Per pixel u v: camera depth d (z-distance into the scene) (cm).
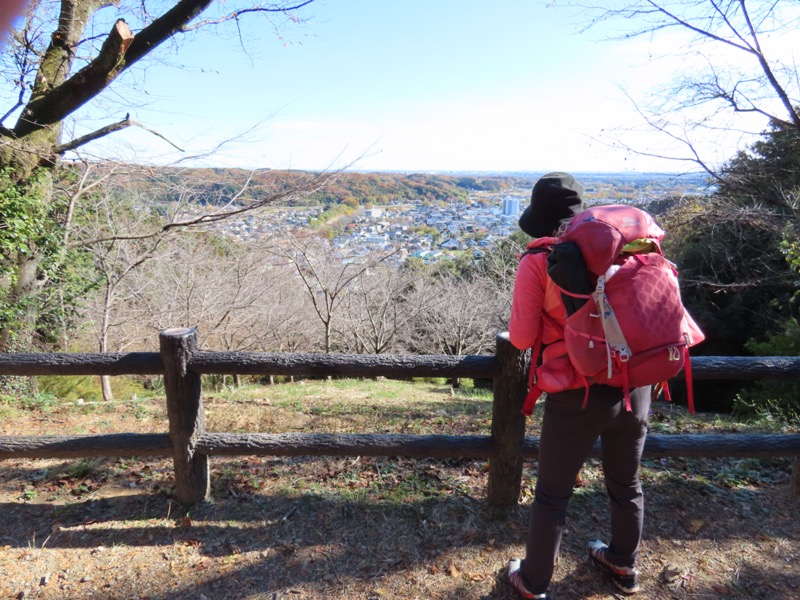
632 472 195
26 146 669
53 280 973
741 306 1105
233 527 254
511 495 261
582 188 191
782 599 207
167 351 247
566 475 188
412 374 248
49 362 249
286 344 1658
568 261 163
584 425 179
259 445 260
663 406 571
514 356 241
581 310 165
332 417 467
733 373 249
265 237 1132
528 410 194
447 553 235
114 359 252
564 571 222
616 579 211
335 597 211
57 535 250
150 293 1268
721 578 218
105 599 211
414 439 258
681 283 1040
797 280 811
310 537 247
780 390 589
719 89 807
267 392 685
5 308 741
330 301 1375
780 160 877
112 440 261
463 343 1650
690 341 173
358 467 314
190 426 258
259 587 217
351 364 247
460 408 512
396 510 266
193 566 229
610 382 169
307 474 305
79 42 732
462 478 297
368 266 1390
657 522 254
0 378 659
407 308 1667
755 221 862
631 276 165
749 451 255
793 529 248
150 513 266
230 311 1342
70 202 827
